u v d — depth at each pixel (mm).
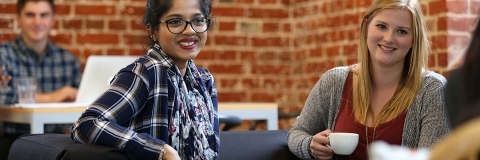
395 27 2119
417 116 2105
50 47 4234
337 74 2307
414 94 2125
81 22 4520
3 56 4059
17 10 4180
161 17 1970
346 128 2201
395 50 2129
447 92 1117
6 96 3764
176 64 2012
